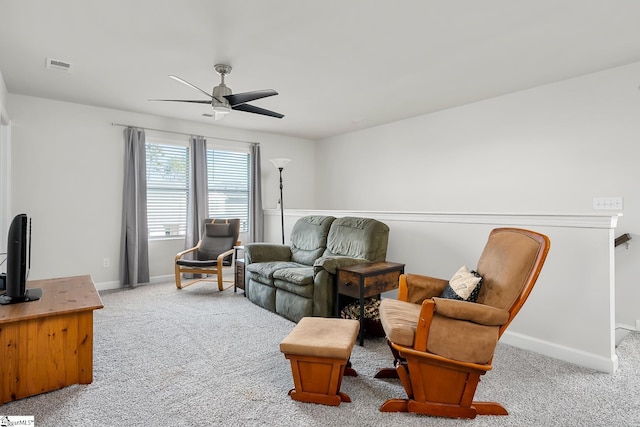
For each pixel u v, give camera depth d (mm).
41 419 1813
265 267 3781
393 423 1814
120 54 2953
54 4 2217
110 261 4641
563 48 2820
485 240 2988
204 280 5070
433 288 2488
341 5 2225
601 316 2410
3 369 1949
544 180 3672
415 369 1885
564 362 2533
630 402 2014
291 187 6359
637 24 2436
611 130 3230
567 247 2557
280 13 2322
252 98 3113
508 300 1919
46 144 4191
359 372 2371
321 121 5195
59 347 2098
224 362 2482
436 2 2188
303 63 3131
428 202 4793
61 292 2480
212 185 5547
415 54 2939
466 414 1859
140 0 2174
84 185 4438
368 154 5645
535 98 3730
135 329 3113
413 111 4656
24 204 4078
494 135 4078
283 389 2127
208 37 2656
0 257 3861
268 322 3322
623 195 3168
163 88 3801
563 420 1847
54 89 3842
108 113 4586
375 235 3488
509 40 2688
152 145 4980
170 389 2113
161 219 5082
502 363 2510
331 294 3160
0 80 3359
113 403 1963
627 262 3154
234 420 1816
